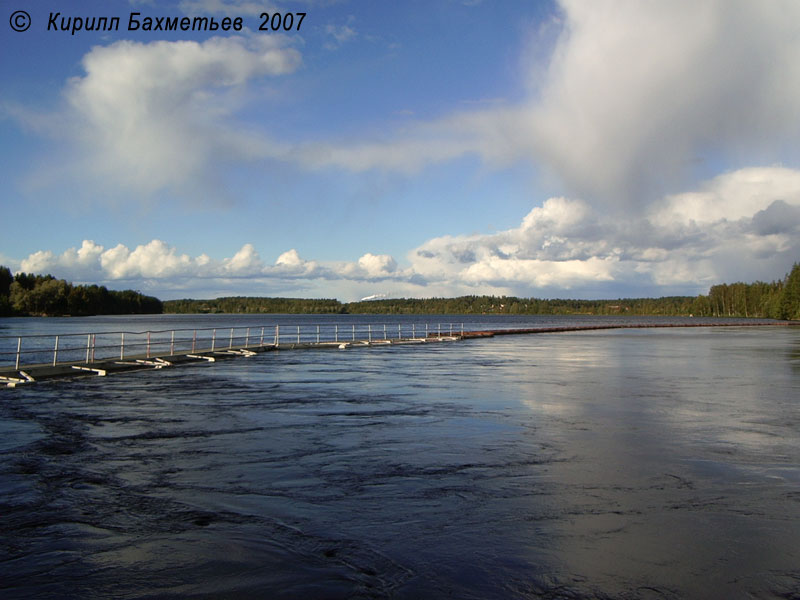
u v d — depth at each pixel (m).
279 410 14.82
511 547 6.26
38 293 192.75
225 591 5.31
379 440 11.38
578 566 5.82
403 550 6.18
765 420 13.50
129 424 12.91
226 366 27.47
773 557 6.04
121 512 7.31
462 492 8.13
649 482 8.61
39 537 6.51
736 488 8.33
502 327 127.81
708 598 5.21
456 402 16.20
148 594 5.25
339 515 7.22
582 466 9.48
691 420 13.48
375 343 47.41
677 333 78.38
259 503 7.66
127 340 67.06
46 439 11.36
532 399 16.77
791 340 56.59
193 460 9.82
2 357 44.34
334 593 5.28
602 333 79.00
